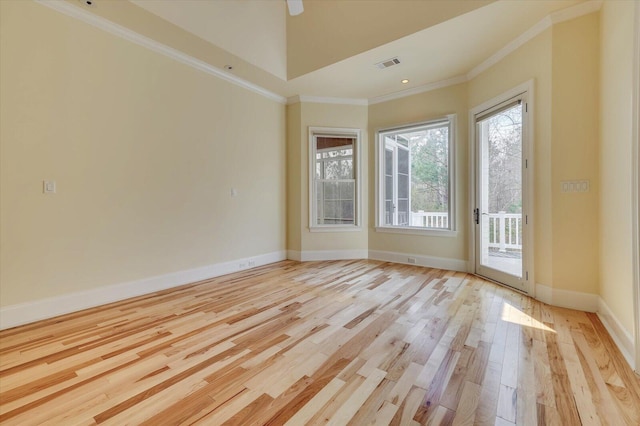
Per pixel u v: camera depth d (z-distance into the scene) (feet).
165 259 11.30
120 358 6.24
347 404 4.80
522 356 6.23
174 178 11.59
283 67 13.84
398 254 15.80
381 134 16.38
